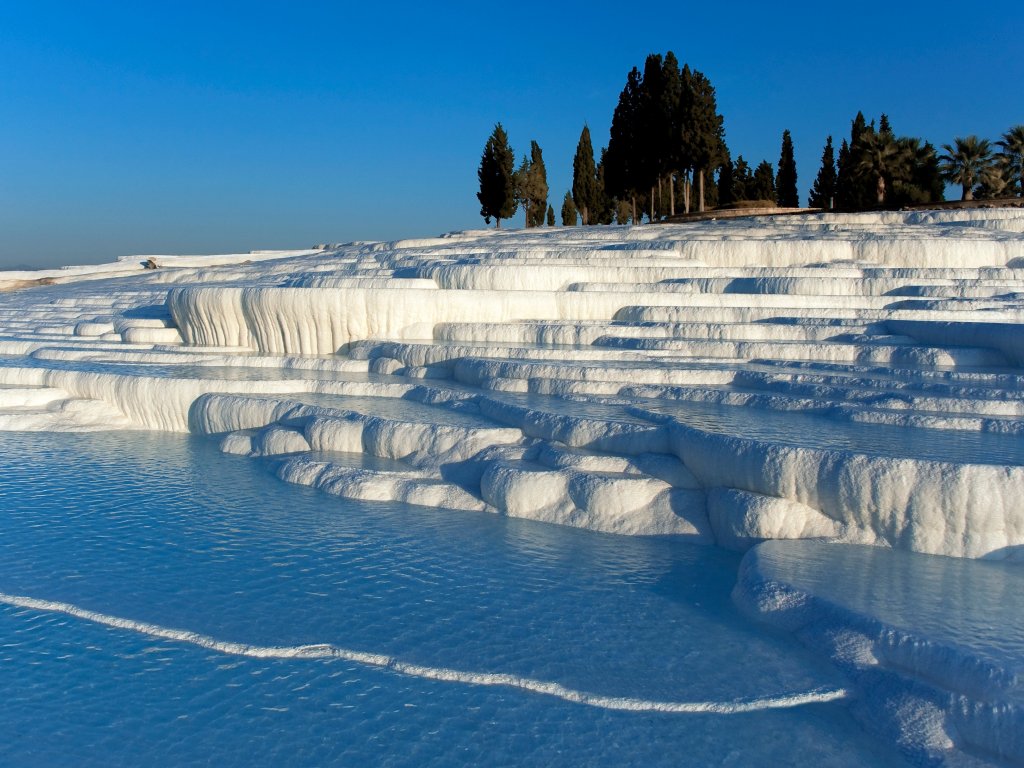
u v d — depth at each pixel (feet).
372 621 23.20
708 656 21.09
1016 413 32.01
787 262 66.90
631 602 24.11
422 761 17.46
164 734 18.51
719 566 26.40
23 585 25.90
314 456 37.96
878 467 25.12
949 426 30.63
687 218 126.82
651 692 19.65
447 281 63.93
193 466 39.27
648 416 33.86
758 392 37.55
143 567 27.07
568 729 18.44
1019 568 23.59
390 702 19.53
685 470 29.91
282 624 23.16
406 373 50.67
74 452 42.04
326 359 54.13
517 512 31.35
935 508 24.47
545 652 21.45
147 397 47.60
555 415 34.63
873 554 24.85
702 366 43.60
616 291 60.34
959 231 72.43
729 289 60.03
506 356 48.91
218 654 21.76
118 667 21.21
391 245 95.14
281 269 85.30
